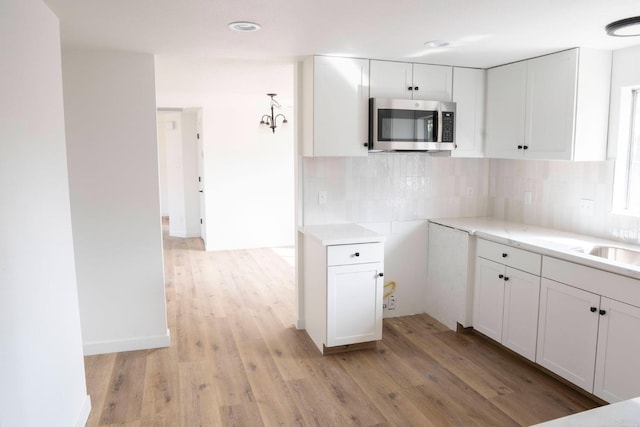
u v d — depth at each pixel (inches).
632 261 117.5
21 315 70.1
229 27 103.7
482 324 142.9
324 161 153.3
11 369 65.6
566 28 104.8
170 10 91.2
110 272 135.2
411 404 109.8
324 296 132.0
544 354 119.3
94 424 102.0
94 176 130.5
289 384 119.4
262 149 287.4
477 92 153.9
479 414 105.5
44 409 78.9
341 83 137.5
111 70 128.3
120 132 130.7
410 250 166.2
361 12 92.9
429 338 148.1
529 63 137.0
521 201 159.3
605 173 130.1
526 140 139.4
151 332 140.6
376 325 137.5
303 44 121.1
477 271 144.1
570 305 110.9
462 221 162.7
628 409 44.7
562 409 107.0
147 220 135.7
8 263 66.1
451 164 169.2
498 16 95.6
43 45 84.9
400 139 142.1
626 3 87.5
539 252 118.9
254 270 236.1
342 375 124.0
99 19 97.0
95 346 136.6
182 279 219.0
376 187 160.6
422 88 146.6
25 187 73.9
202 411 107.1
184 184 326.0
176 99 256.1
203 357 135.0
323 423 102.4
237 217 287.1
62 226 93.0
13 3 70.7
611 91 127.0
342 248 130.3
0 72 65.3
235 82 191.6
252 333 153.0
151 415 105.5
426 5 88.7
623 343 98.5
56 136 91.3
